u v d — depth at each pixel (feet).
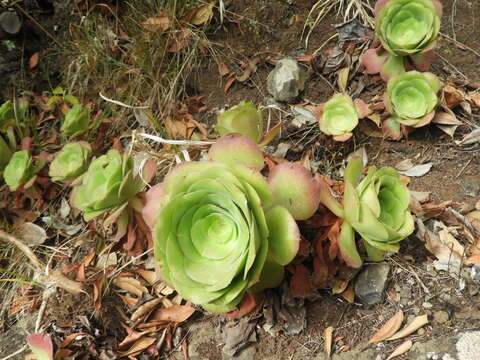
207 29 3.63
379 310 2.43
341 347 2.35
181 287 2.02
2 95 3.85
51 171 2.94
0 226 3.29
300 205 2.18
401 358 2.26
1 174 3.37
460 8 3.55
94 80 3.73
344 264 2.44
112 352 2.51
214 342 2.48
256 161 2.28
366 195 2.20
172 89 3.45
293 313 2.42
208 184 1.94
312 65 3.31
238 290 1.98
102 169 2.49
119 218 2.56
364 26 3.37
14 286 3.03
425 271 2.50
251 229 1.86
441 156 2.93
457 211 2.67
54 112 3.72
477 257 2.48
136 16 3.75
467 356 2.19
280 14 3.59
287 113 3.25
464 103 3.06
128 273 2.76
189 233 2.05
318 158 3.05
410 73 2.82
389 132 2.98
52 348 2.39
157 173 3.09
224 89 3.48
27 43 3.95
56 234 3.22
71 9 3.94
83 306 2.63
